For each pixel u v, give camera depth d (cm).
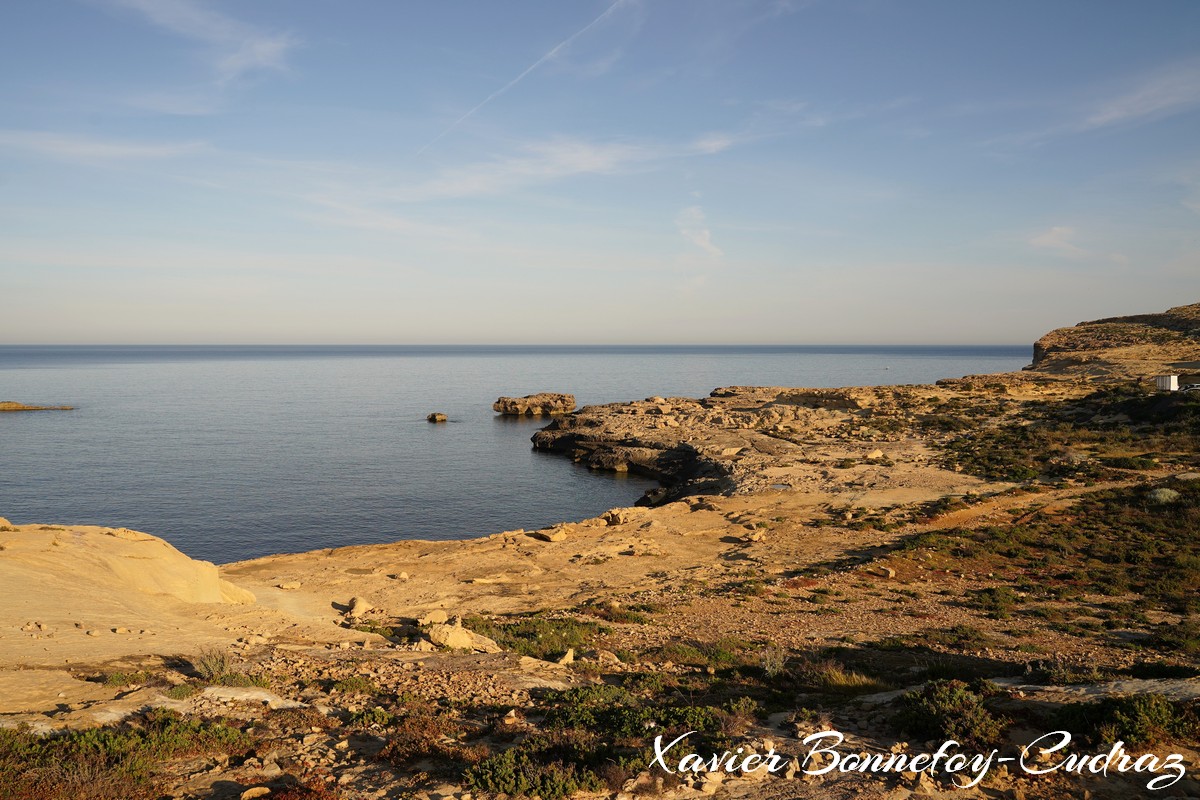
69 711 1127
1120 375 8306
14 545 2144
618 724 1159
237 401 16962
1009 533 3712
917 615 2573
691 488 6450
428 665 1652
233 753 1028
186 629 1836
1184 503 3834
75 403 16138
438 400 17688
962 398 8400
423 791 901
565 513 6600
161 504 6612
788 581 3123
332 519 6212
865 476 5553
